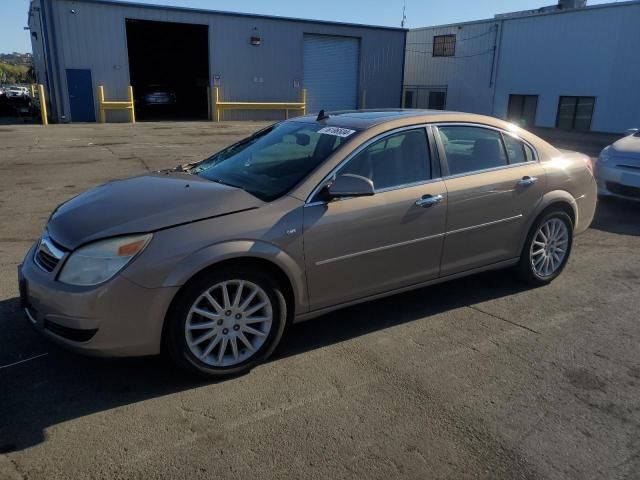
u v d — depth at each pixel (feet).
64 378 11.02
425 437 9.32
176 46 102.12
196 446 9.02
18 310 13.98
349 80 97.91
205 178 13.33
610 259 19.30
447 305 14.96
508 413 10.04
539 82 91.45
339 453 8.88
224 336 10.90
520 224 15.16
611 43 79.87
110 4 74.79
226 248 10.41
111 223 10.47
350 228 11.93
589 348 12.59
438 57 110.93
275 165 12.92
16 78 415.23
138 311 9.96
